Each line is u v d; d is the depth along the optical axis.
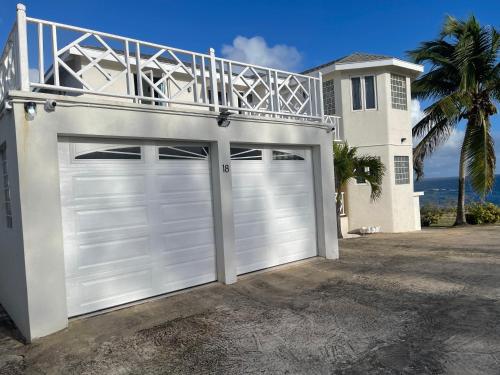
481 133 16.16
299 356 4.49
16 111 5.29
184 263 7.20
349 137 16.03
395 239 12.99
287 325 5.41
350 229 16.28
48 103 5.44
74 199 5.98
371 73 15.95
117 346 4.98
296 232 9.20
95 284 6.15
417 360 4.23
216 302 6.51
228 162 7.62
